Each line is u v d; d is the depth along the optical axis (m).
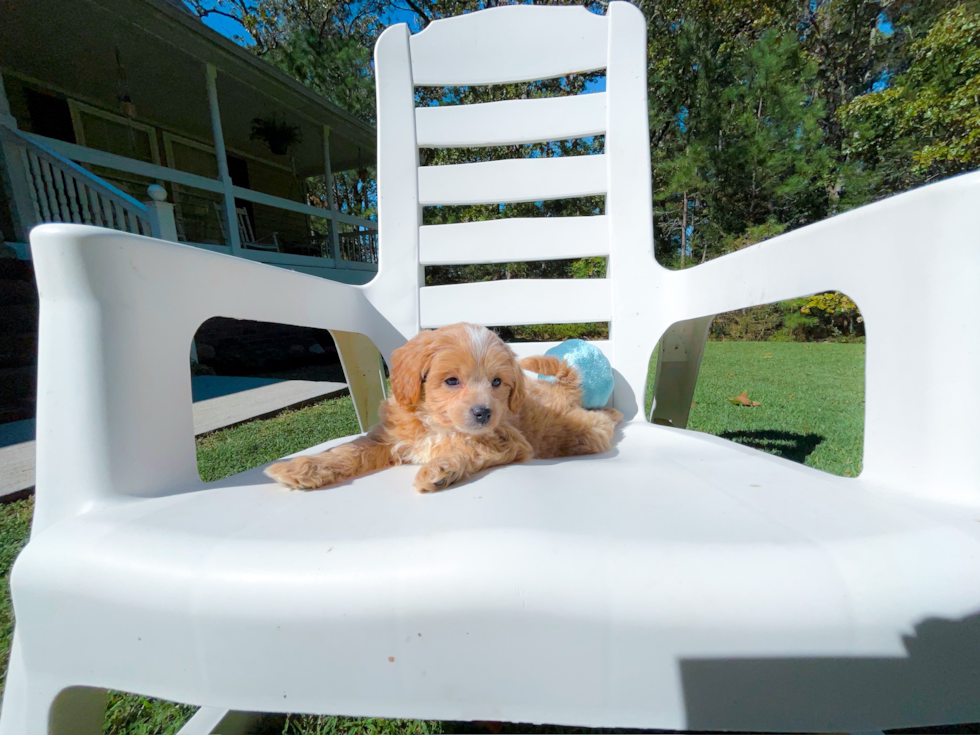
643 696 0.46
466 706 0.48
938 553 0.48
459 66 1.70
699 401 3.66
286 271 1.12
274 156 9.62
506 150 7.75
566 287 1.61
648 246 1.57
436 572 0.48
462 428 1.03
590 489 0.70
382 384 1.62
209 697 0.50
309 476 0.78
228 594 0.49
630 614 0.46
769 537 0.51
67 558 0.54
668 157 10.27
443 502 0.66
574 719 0.47
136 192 7.18
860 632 0.45
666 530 0.53
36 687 0.54
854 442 2.52
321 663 0.49
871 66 11.20
